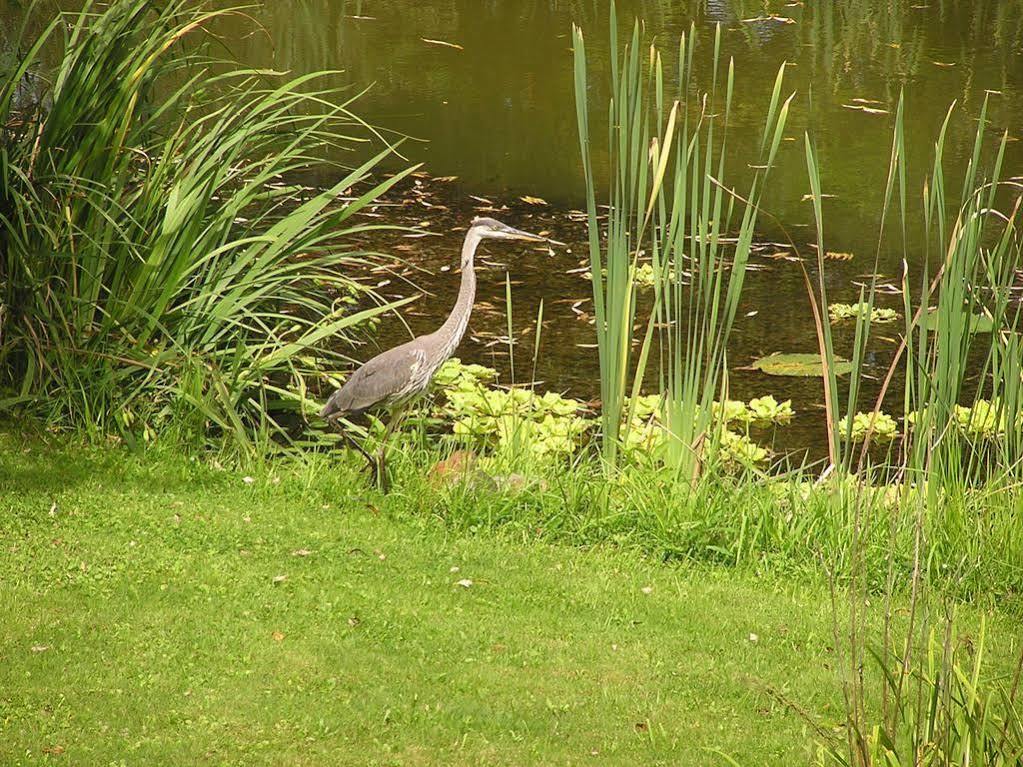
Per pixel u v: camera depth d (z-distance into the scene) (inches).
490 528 451.2
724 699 341.4
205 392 505.7
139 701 311.9
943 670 264.4
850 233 811.4
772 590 419.8
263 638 350.6
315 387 583.2
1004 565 438.3
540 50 1269.7
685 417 479.5
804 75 1189.1
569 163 935.7
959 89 1146.7
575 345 650.2
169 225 502.6
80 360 497.4
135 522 415.8
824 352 456.4
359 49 1253.7
